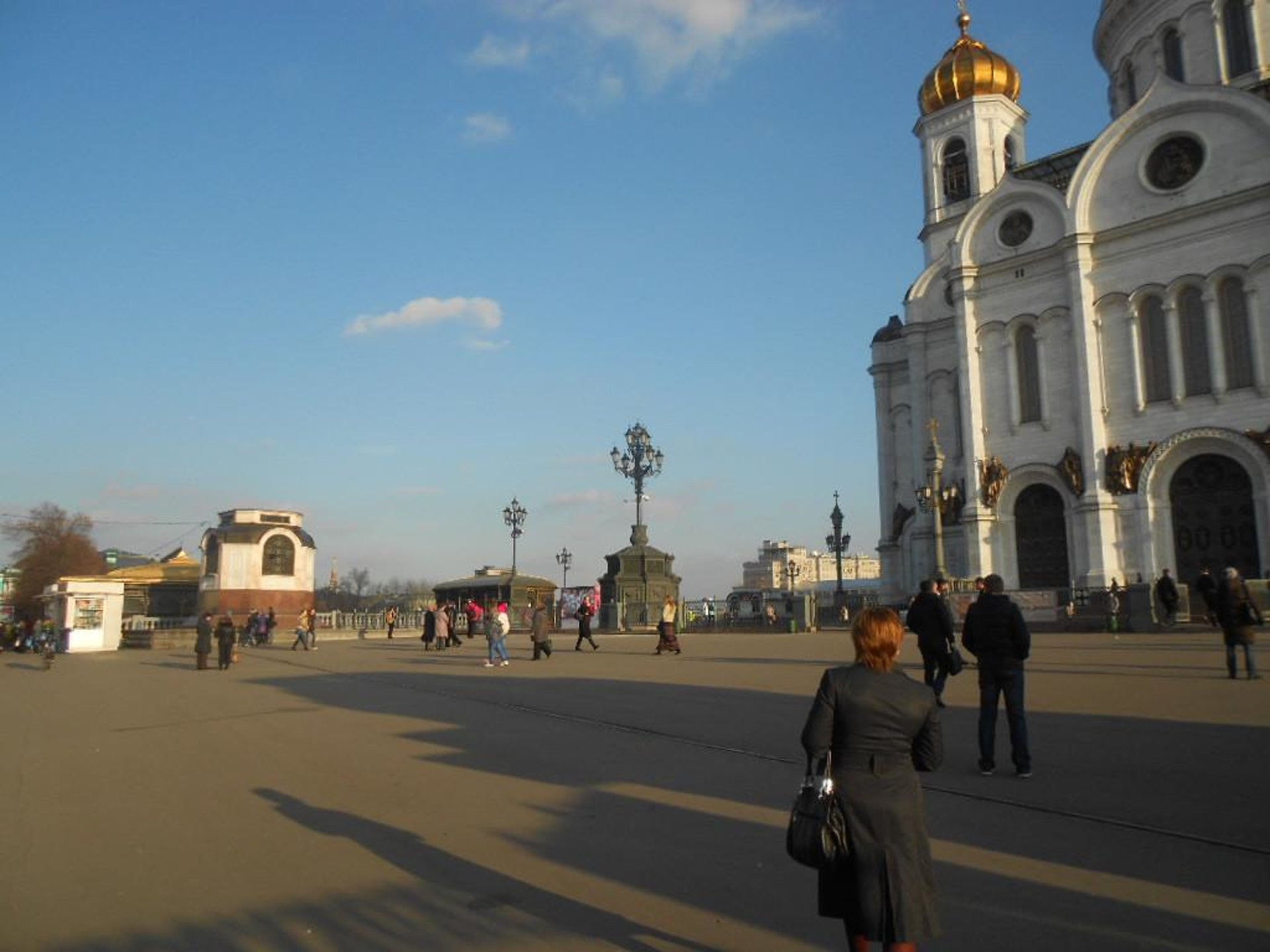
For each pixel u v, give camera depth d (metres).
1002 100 54.38
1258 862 6.83
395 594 153.38
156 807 9.62
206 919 6.25
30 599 89.19
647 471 50.94
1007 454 45.72
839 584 56.91
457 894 6.60
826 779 4.62
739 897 6.41
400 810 9.13
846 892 4.45
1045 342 45.00
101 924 6.19
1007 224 47.16
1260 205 38.84
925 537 49.97
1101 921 5.78
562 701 17.38
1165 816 8.06
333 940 5.82
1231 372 39.34
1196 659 21.53
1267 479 37.38
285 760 12.09
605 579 50.00
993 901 6.16
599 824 8.38
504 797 9.56
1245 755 10.36
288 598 55.44
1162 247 41.38
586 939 5.72
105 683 25.34
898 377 55.53
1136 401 41.47
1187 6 47.50
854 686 4.72
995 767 10.38
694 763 11.13
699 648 32.38
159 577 71.50
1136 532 40.69
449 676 23.81
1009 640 10.02
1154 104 42.00
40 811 9.59
